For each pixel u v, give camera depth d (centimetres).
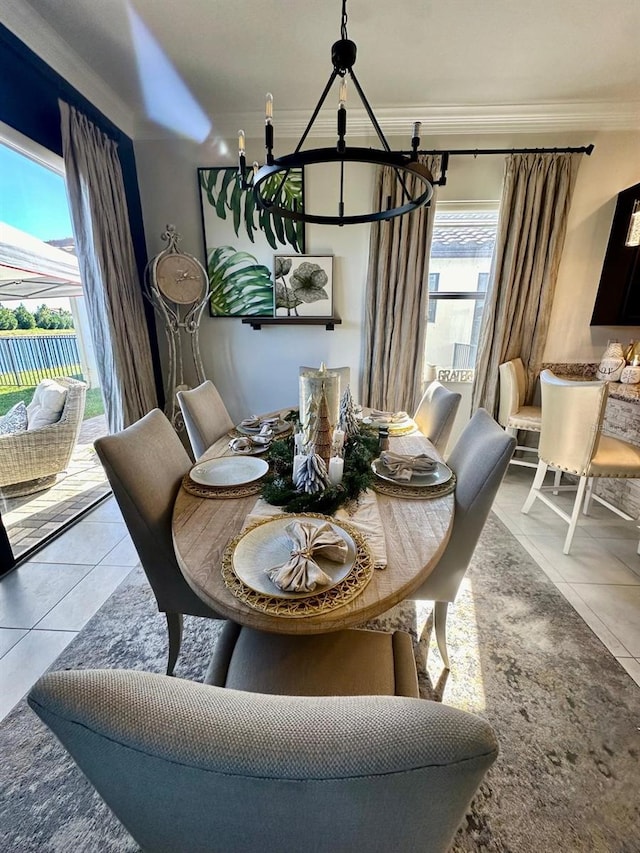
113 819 101
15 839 97
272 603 80
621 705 130
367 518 112
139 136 297
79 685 39
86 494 277
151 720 37
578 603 178
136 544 117
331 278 317
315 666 93
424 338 314
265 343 339
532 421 290
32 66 200
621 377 277
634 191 273
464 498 123
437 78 239
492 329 313
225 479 137
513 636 159
